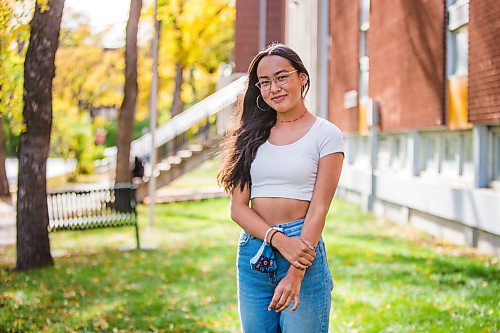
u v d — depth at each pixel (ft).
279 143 10.96
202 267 32.17
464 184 38.11
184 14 89.40
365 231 42.60
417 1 43.14
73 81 110.22
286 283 10.37
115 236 46.80
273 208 10.80
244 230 11.09
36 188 32.48
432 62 40.65
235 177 11.10
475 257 31.09
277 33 91.71
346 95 63.26
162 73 108.99
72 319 22.02
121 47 110.93
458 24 37.04
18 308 23.81
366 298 23.61
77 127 106.93
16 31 28.96
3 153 78.07
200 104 87.61
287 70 10.83
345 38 64.13
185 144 91.71
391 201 48.60
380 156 56.75
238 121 11.46
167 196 76.69
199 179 108.58
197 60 108.37
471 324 19.69
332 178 10.69
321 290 10.75
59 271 31.53
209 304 24.09
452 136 41.09
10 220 60.54
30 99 31.27
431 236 39.34
